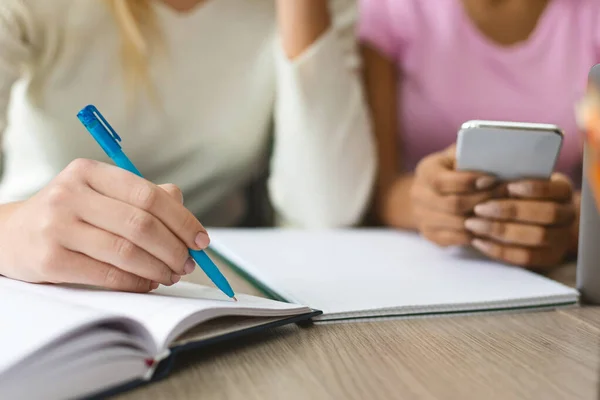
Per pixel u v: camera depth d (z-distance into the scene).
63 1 1.08
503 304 0.58
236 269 0.75
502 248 0.73
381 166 1.24
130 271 0.50
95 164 0.52
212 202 1.26
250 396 0.38
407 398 0.37
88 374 0.37
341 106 1.13
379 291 0.60
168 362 0.40
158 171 1.22
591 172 0.58
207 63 1.21
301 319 0.50
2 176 1.27
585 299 0.61
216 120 1.21
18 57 1.06
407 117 1.35
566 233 0.74
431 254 0.80
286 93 1.13
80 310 0.40
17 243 0.52
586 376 0.41
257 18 1.26
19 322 0.40
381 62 1.31
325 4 1.13
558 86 1.31
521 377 0.41
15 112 1.16
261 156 1.29
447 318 0.55
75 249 0.50
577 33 1.31
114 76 1.14
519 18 1.31
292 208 1.18
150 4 1.17
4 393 0.34
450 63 1.32
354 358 0.44
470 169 0.75
